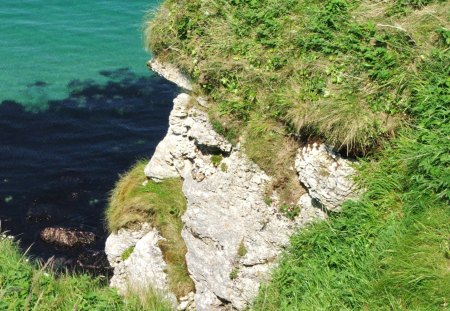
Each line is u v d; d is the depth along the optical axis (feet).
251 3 43.62
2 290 36.17
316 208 38.50
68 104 79.87
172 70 45.55
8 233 60.95
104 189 67.46
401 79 36.70
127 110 79.51
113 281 47.44
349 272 34.12
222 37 42.34
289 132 39.14
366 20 40.37
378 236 34.42
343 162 37.01
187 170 45.16
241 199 41.14
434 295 30.42
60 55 87.81
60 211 63.98
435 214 33.12
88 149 73.36
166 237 45.60
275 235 39.78
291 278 36.58
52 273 41.47
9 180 68.18
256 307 37.55
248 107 40.50
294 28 41.19
